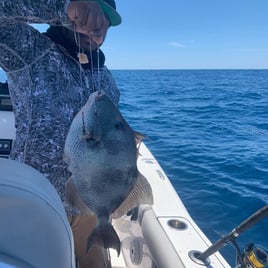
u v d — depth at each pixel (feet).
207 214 15.78
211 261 7.50
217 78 226.79
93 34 5.53
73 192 5.06
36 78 6.26
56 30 6.74
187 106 60.70
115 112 5.16
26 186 3.47
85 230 7.64
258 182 20.13
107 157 4.91
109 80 7.64
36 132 6.23
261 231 13.84
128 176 5.05
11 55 6.08
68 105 6.52
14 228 3.34
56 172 6.41
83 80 6.82
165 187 11.08
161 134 34.76
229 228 14.58
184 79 204.95
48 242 3.46
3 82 9.93
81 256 7.85
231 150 27.94
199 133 35.78
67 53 6.66
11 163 4.07
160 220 9.00
